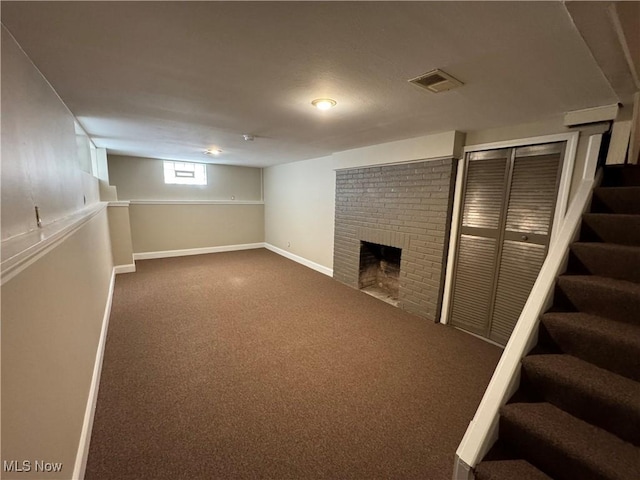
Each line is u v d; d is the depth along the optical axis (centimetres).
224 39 117
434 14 99
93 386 178
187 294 380
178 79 158
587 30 100
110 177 512
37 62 133
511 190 249
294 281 448
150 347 248
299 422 169
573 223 183
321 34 113
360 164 378
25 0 90
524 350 148
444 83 157
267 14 100
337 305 354
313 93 177
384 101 188
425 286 315
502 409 134
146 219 555
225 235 651
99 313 246
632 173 197
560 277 166
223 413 175
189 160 555
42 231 112
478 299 279
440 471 141
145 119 243
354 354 244
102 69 144
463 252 287
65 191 177
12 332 77
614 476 102
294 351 247
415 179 315
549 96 172
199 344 255
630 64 124
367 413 178
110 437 154
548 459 120
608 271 165
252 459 145
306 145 366
